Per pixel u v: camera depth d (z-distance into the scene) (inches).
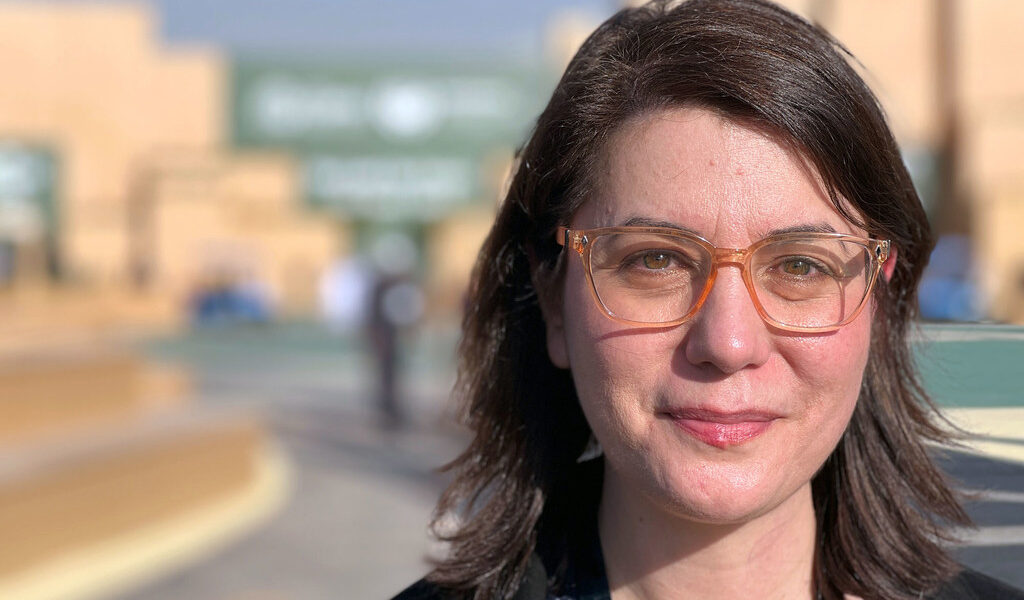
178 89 964.6
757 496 45.2
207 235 961.5
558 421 56.4
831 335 45.3
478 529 55.1
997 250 550.6
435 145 884.0
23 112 951.0
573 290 48.7
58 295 821.2
